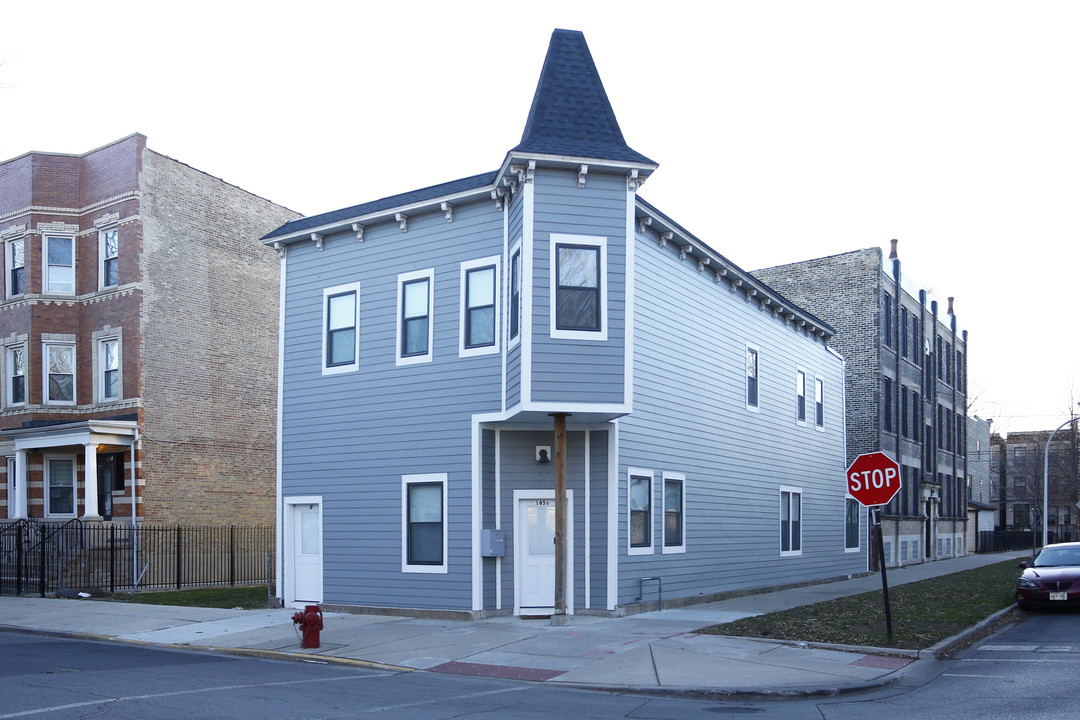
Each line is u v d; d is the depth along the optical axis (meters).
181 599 22.22
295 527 20.17
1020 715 9.55
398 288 19.02
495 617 17.31
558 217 16.25
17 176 28.72
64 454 28.25
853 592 24.19
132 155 27.47
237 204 30.53
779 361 26.78
